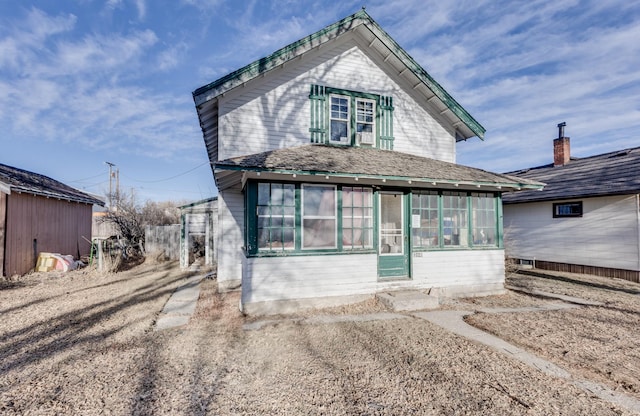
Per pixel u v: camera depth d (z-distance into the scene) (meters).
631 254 11.27
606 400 3.56
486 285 8.90
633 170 12.16
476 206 9.05
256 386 3.86
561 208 13.55
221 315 6.88
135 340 5.41
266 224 7.11
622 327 6.07
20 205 11.96
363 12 9.35
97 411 3.36
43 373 4.21
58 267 12.91
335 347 5.05
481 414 3.28
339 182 7.57
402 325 6.13
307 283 7.26
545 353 4.84
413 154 10.31
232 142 8.55
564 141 17.02
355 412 3.32
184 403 3.50
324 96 9.45
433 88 10.03
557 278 11.88
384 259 8.16
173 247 17.42
